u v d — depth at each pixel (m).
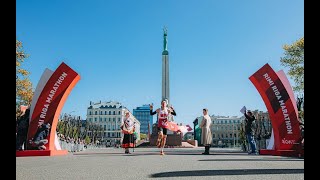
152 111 14.16
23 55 27.56
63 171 6.18
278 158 11.63
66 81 16.12
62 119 32.75
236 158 11.30
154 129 59.56
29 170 6.38
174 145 57.44
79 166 7.48
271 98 16.17
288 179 4.67
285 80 16.61
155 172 5.90
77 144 27.81
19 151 15.01
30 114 16.11
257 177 4.96
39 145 15.68
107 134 147.62
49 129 15.90
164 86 58.28
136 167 7.13
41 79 16.39
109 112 149.25
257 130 23.47
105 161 9.55
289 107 15.94
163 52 59.44
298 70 31.45
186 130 20.94
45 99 16.02
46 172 5.97
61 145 22.12
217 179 4.73
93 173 5.78
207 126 15.16
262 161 9.43
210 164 8.08
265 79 16.33
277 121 15.98
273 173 5.59
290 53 31.95
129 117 16.89
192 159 10.52
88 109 150.38
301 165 7.76
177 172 5.86
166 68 59.22
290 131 15.80
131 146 16.91
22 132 16.16
